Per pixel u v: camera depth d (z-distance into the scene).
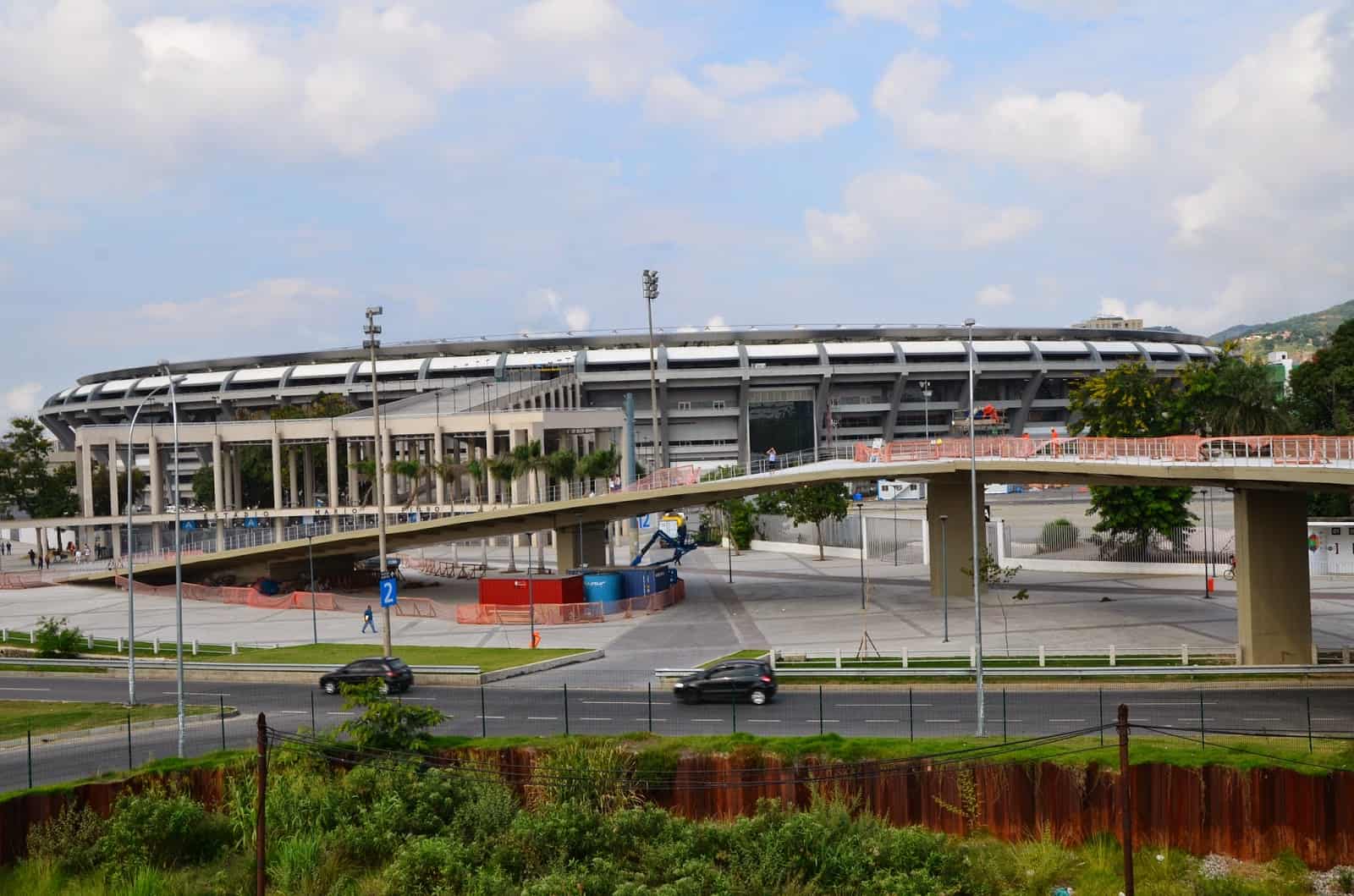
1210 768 28.50
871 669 48.22
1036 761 29.56
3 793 31.77
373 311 56.28
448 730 39.62
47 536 140.62
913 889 24.95
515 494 110.94
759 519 123.50
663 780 31.23
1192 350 197.00
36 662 58.94
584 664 54.22
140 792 31.19
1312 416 102.88
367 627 68.50
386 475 107.69
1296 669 45.88
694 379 176.50
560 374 158.62
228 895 26.69
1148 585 76.44
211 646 62.19
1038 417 199.25
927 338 190.38
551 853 27.38
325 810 29.39
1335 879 26.59
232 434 114.88
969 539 73.44
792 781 30.08
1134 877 26.70
